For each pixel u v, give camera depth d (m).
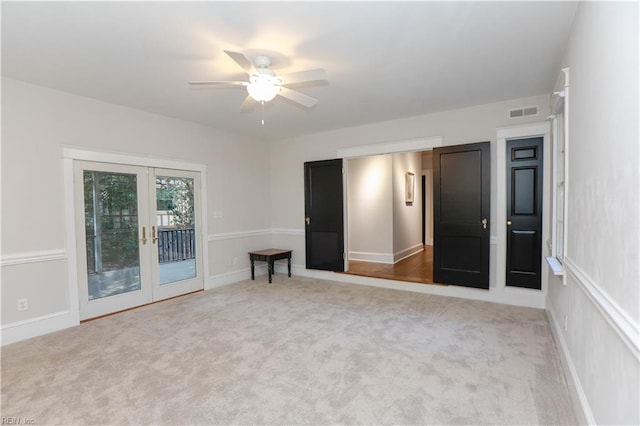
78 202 3.49
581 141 1.94
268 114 4.29
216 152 5.02
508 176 3.89
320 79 2.51
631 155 1.14
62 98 3.37
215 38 2.36
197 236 4.73
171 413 1.92
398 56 2.69
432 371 2.36
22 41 2.36
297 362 2.53
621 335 1.18
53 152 3.30
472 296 4.15
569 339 2.24
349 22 2.17
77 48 2.48
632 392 1.11
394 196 6.20
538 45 2.50
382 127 4.75
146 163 4.10
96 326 3.35
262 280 5.38
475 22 2.18
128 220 3.94
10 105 3.03
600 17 1.53
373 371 2.38
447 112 4.23
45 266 3.23
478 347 2.74
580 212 1.95
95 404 2.01
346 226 5.33
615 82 1.32
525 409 1.92
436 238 4.34
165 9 1.99
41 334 3.16
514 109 3.80
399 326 3.24
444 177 4.25
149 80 3.11
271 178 6.05
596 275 1.57
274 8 2.00
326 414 1.90
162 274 4.29
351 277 5.13
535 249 3.76
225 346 2.83
